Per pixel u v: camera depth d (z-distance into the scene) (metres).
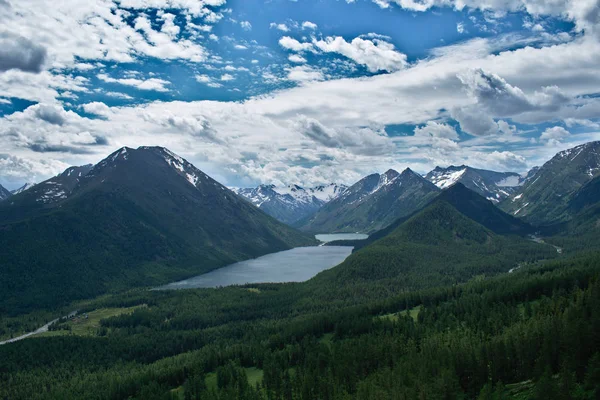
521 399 125.62
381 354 185.62
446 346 171.00
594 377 119.25
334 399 160.12
